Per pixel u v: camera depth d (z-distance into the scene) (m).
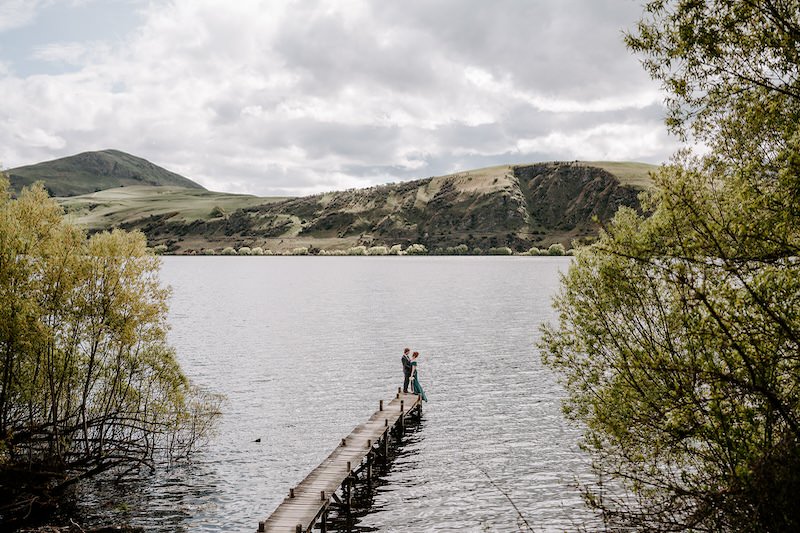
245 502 26.67
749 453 12.79
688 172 14.12
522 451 33.44
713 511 12.25
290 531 21.45
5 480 23.94
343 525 25.05
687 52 13.81
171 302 117.81
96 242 27.80
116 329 28.25
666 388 15.64
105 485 28.30
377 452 33.28
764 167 13.70
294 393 46.44
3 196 27.59
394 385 49.16
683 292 13.35
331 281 176.88
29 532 22.36
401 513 26.08
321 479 26.27
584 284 21.03
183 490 27.91
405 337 73.94
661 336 18.36
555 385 48.69
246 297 128.75
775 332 12.46
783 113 13.38
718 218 14.03
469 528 24.56
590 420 20.78
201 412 33.78
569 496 27.33
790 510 10.48
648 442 18.06
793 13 12.70
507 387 48.19
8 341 25.55
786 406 12.39
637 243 14.46
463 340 71.19
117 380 29.42
